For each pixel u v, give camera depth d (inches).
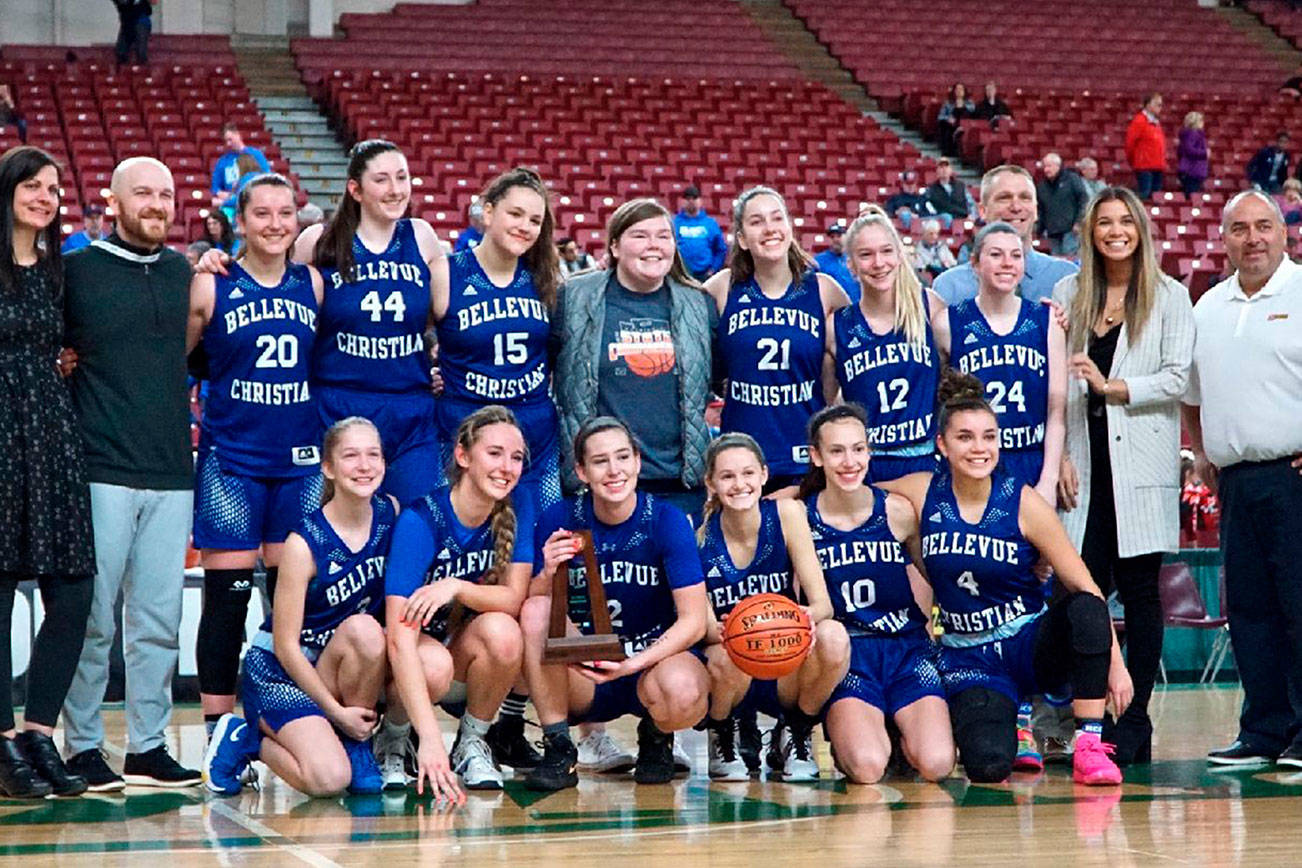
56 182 173.0
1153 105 679.7
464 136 654.5
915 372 198.1
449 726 251.6
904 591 186.7
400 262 191.9
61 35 774.5
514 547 179.2
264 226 183.9
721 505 185.2
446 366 195.0
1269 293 191.0
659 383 195.2
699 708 176.9
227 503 186.2
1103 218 197.8
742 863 129.7
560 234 580.1
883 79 780.6
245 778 182.7
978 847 136.6
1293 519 189.6
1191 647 341.7
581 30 789.2
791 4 828.0
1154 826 147.4
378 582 178.9
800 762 183.2
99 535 177.3
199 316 186.4
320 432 191.2
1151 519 196.4
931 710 182.2
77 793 174.7
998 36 820.6
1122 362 198.4
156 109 663.1
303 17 816.3
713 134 690.8
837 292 204.8
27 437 168.6
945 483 186.5
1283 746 194.2
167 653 183.6
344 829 149.9
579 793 173.9
